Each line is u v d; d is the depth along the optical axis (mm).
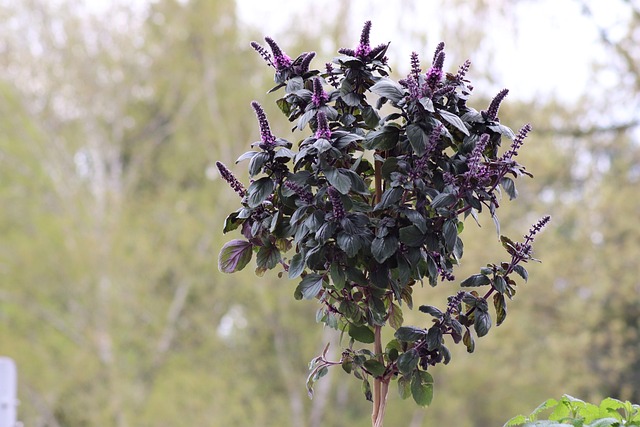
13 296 15242
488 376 13023
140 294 15211
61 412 15133
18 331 15359
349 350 2518
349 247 2236
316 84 2361
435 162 2410
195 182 16766
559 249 10273
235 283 15148
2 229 15719
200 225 15750
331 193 2256
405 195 2375
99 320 14914
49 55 16266
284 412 14977
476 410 14008
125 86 16828
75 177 16438
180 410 14273
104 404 14367
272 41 2490
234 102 16125
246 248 2537
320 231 2264
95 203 16000
